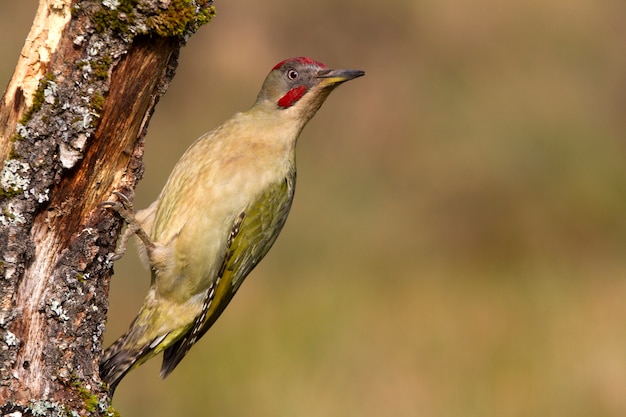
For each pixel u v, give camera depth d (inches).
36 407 220.1
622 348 556.1
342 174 740.0
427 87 804.0
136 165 235.6
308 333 544.1
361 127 781.9
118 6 217.2
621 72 805.2
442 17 827.4
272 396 484.4
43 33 216.5
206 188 292.2
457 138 771.4
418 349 549.6
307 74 315.6
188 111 740.7
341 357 530.3
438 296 622.5
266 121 309.1
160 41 224.5
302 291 594.2
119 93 224.1
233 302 566.3
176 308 293.7
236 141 302.0
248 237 300.5
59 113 218.4
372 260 661.9
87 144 224.1
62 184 223.5
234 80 761.0
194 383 478.9
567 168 746.2
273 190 303.1
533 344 565.6
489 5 833.5
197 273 291.3
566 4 830.5
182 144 716.7
